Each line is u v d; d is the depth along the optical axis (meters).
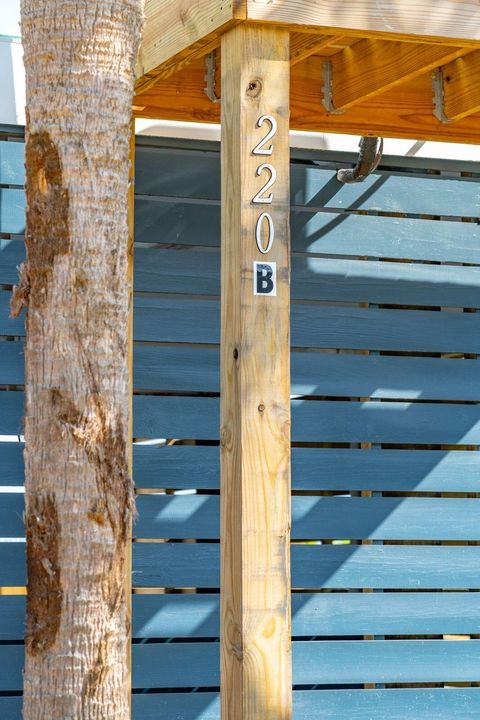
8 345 7.00
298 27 4.69
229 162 4.73
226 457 4.65
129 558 6.18
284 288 4.62
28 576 4.04
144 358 7.22
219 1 4.69
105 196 4.07
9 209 7.05
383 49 6.00
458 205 7.86
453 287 7.78
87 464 3.97
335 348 7.57
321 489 7.41
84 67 4.06
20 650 6.84
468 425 7.71
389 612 7.41
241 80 4.64
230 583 4.57
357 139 7.76
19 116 7.17
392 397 7.61
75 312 3.99
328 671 7.27
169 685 7.03
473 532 7.62
